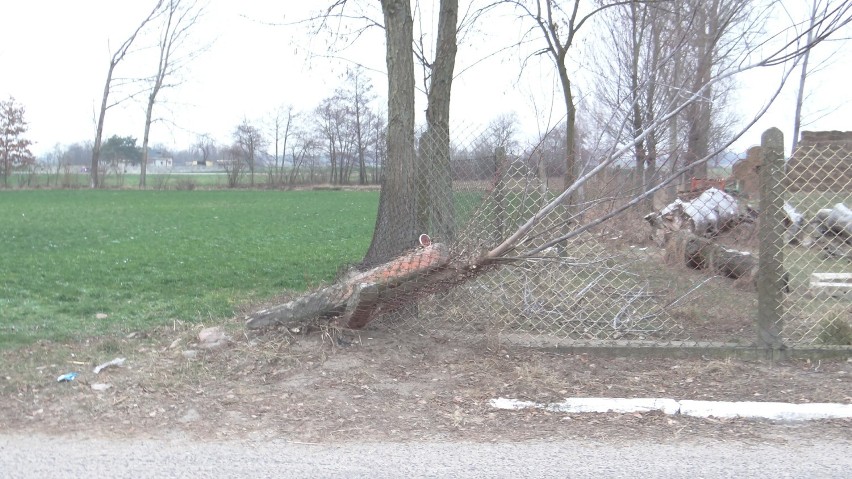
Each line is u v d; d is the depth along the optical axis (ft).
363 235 51.03
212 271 30.81
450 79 21.85
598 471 11.32
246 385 15.19
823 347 16.22
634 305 19.88
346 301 17.30
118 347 17.78
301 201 107.76
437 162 18.26
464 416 13.73
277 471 11.40
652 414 13.71
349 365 16.02
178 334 19.01
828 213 21.01
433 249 16.71
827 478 10.98
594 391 14.79
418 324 18.37
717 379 15.31
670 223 24.67
